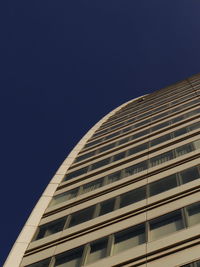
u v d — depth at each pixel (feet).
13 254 70.79
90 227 71.26
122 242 61.77
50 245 71.15
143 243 58.54
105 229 68.39
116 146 119.24
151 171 84.69
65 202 88.17
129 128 137.90
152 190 75.25
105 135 141.49
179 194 68.28
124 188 82.23
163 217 63.26
